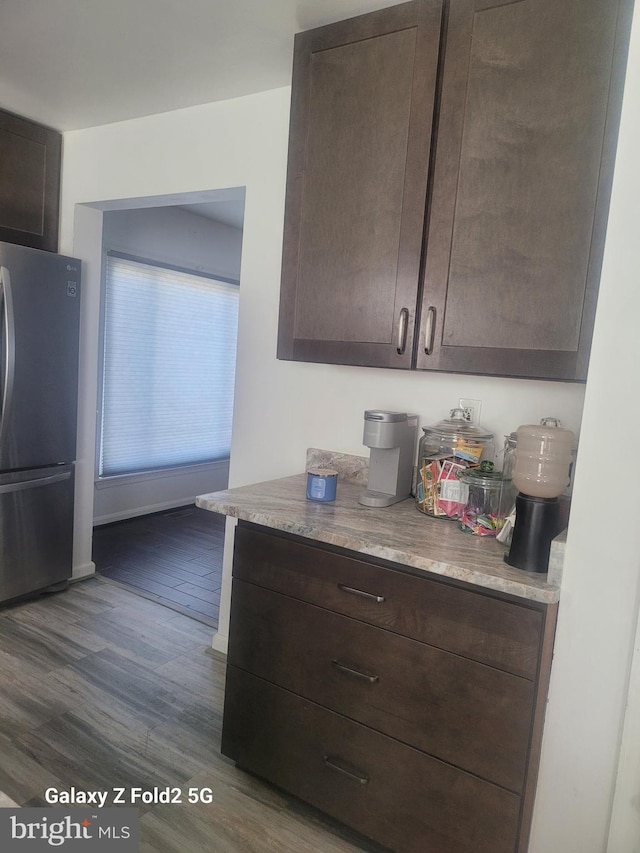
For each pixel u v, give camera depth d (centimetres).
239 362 251
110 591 318
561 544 133
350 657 158
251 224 241
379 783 155
